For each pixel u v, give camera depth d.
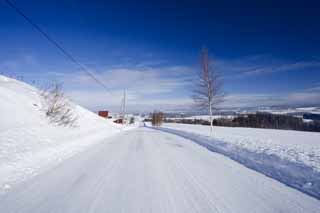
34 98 18.48
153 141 13.98
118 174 5.39
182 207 3.44
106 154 8.38
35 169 5.71
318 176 4.75
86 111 36.94
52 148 8.73
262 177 5.23
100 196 3.87
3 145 7.41
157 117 57.72
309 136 18.47
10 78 24.70
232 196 3.95
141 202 3.63
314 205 3.56
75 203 3.54
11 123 10.96
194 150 9.82
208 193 4.10
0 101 12.70
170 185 4.56
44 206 3.41
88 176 5.17
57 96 17.86
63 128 15.43
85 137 14.08
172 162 6.94
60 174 5.31
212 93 16.28
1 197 3.76
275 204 3.59
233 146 10.06
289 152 7.93
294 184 4.65
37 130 11.50
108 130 24.16
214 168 6.16
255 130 29.34
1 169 5.30
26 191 4.08
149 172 5.62
